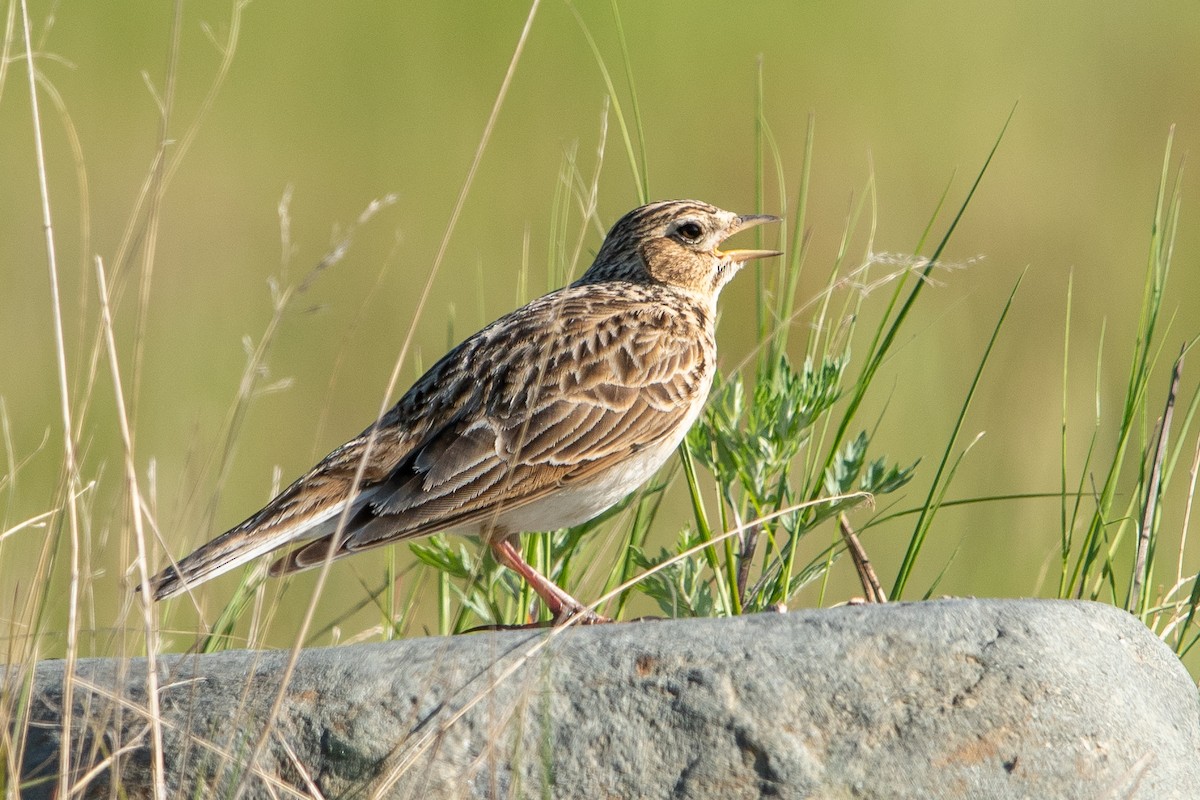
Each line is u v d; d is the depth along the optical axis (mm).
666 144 24438
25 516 14398
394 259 21188
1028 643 7492
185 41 26125
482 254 21188
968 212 22688
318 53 26141
